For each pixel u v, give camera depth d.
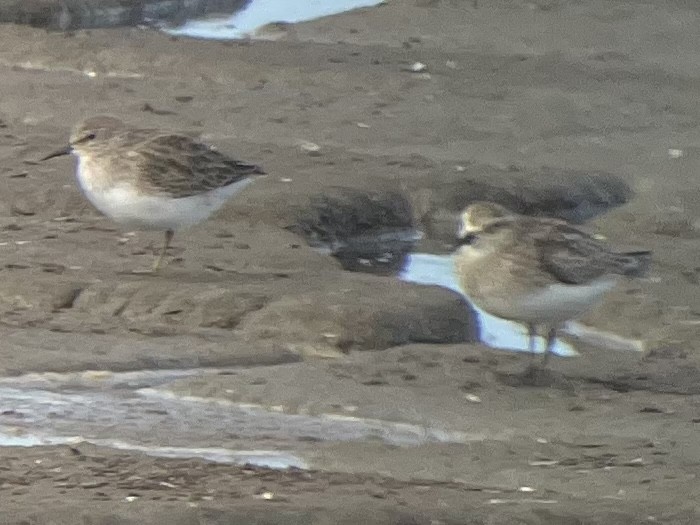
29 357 12.06
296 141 18.48
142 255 14.28
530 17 24.69
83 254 14.20
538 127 19.47
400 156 17.78
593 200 17.22
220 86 20.73
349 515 9.03
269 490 9.52
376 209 16.23
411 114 19.77
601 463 10.26
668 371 12.40
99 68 21.33
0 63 21.38
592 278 11.46
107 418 11.05
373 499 9.37
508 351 12.67
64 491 9.38
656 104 20.53
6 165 16.61
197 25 25.11
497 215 11.60
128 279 13.51
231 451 10.47
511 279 11.44
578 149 18.69
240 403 11.38
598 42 23.67
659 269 14.83
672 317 13.71
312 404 11.33
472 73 21.50
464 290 11.75
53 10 23.98
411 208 16.53
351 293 13.35
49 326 12.76
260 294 13.20
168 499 9.26
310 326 12.77
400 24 24.28
